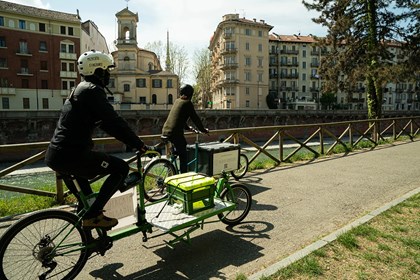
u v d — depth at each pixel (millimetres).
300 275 2969
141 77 58750
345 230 3988
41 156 5270
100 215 2797
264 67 68875
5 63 46406
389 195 5793
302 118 54281
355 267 3111
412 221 4277
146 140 6094
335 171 7902
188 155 5902
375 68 22453
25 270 2668
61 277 2855
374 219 4359
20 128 32594
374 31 23000
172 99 60719
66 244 2734
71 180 2793
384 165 8719
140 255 3477
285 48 80188
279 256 3457
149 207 3646
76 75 51719
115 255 3471
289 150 20359
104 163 2723
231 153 5785
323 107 77438
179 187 3557
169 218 3410
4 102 46375
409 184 6590
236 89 67000
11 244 2576
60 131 2557
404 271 3033
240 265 3264
